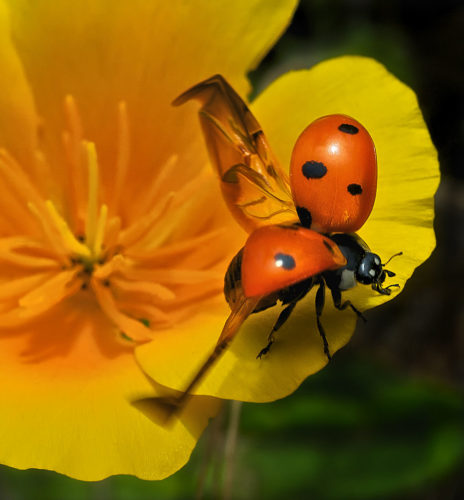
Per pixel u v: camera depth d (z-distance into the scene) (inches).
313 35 7.2
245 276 3.5
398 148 4.2
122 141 4.3
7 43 4.3
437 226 6.9
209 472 5.1
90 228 4.3
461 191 6.9
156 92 4.4
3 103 4.3
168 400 3.9
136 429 3.8
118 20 4.3
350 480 5.0
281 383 3.8
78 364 4.1
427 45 7.4
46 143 4.4
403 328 6.8
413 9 7.5
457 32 7.4
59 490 5.2
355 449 5.1
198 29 4.3
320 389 5.1
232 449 4.6
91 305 4.4
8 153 4.4
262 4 4.3
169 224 4.4
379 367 5.3
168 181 4.5
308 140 3.7
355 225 3.7
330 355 3.9
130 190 4.5
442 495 5.8
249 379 3.8
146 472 3.8
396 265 4.0
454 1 7.5
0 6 4.3
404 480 5.0
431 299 6.9
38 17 4.3
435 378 6.4
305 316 3.9
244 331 3.9
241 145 3.8
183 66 4.4
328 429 5.1
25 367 4.1
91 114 4.4
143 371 4.0
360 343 6.7
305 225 3.7
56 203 4.4
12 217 4.4
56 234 4.3
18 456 3.8
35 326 4.3
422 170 4.1
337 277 3.8
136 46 4.3
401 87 4.2
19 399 3.9
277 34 4.4
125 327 4.2
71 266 4.4
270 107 4.3
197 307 4.2
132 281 4.4
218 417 4.5
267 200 3.8
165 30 4.3
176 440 3.8
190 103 4.4
